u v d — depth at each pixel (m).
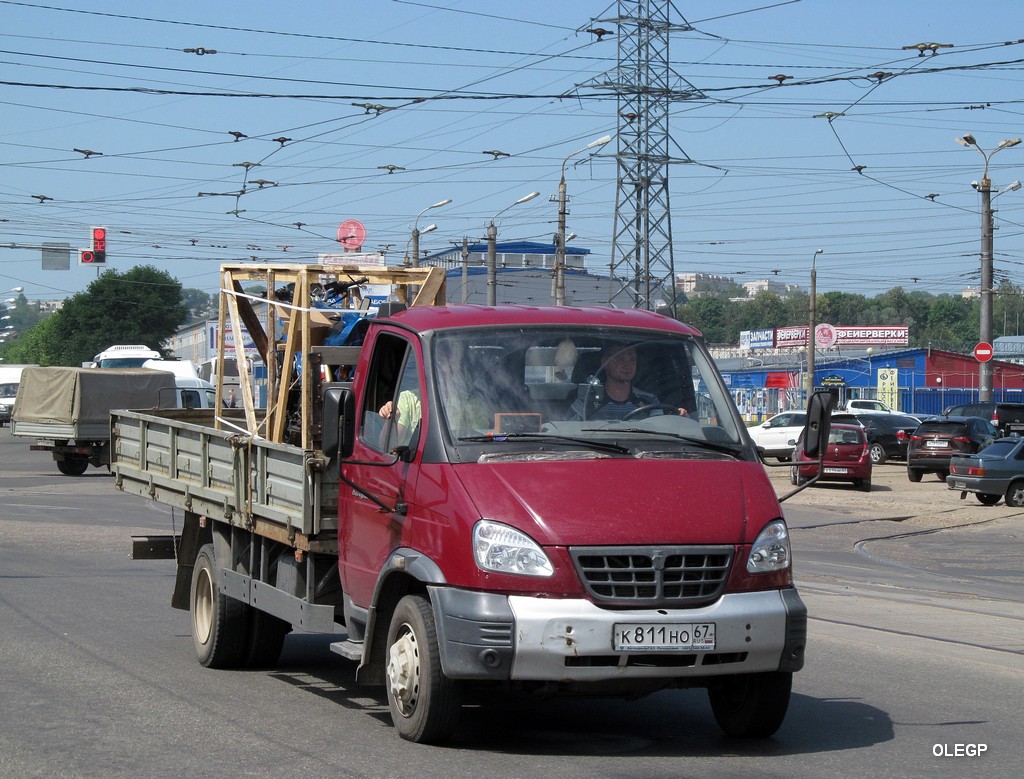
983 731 7.39
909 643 10.86
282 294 9.84
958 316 150.62
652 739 7.15
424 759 6.48
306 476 7.81
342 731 7.22
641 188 40.72
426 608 6.66
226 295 9.91
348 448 7.24
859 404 54.72
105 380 34.16
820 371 77.44
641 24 40.22
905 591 15.15
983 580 17.05
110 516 22.83
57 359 116.69
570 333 7.52
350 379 9.19
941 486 34.38
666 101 40.00
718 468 6.89
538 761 6.49
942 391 75.94
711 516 6.45
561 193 38.00
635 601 6.20
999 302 149.25
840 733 7.33
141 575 14.98
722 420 7.41
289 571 8.35
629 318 7.83
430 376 7.20
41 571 15.10
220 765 6.37
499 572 6.24
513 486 6.48
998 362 77.50
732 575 6.37
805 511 27.64
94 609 12.20
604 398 7.31
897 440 43.91
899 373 76.56
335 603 8.16
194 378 41.06
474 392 7.14
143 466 11.25
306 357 8.74
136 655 9.88
